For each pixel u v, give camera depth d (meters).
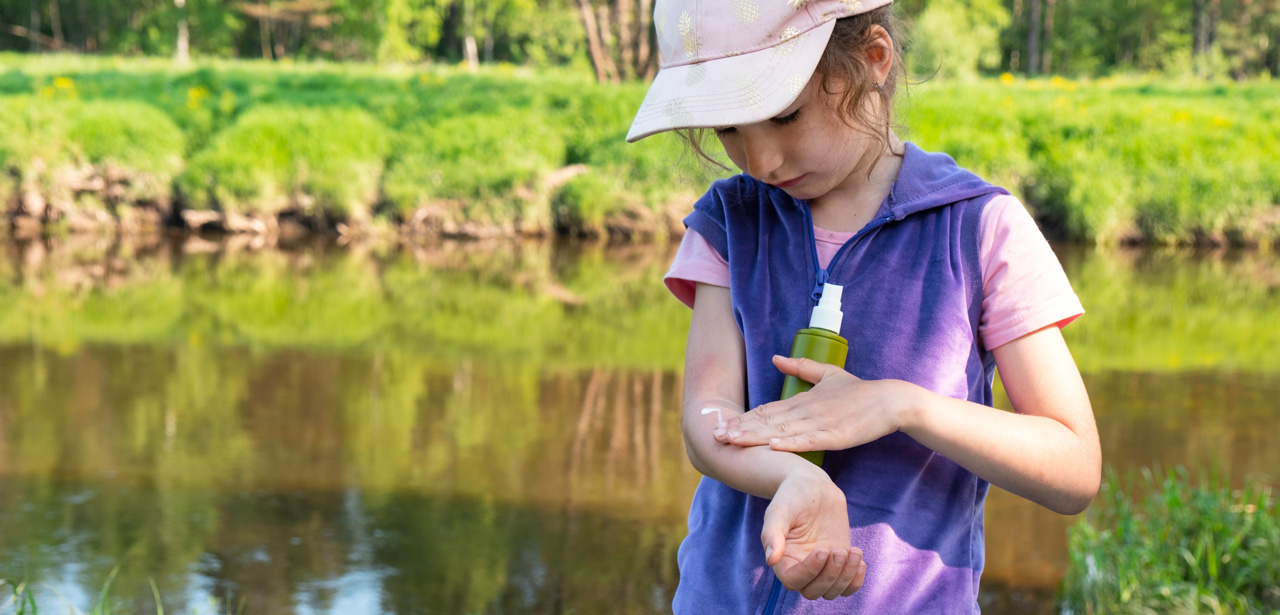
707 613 1.08
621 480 3.56
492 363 5.10
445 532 3.11
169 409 4.28
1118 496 3.20
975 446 0.96
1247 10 34.03
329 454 3.78
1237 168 9.40
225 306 6.33
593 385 4.73
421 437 3.99
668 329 5.92
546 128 10.03
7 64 15.38
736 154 1.06
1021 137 9.73
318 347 5.37
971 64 16.83
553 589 2.75
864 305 1.06
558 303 6.59
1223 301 6.78
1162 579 2.68
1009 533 3.15
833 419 0.94
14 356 5.04
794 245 1.11
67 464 3.62
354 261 8.09
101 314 6.02
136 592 2.67
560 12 37.75
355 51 39.09
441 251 8.66
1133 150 9.60
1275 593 2.72
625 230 9.38
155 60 17.81
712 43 0.99
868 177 1.11
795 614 1.04
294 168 9.52
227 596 2.67
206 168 9.50
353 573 2.82
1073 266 8.01
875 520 1.03
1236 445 3.97
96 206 9.44
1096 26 38.22
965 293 1.05
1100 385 4.78
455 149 9.73
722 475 0.98
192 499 3.33
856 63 1.01
